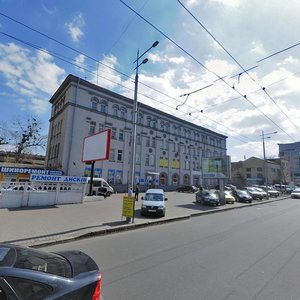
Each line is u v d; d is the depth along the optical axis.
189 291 4.20
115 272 5.08
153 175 42.88
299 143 83.81
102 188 26.28
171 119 48.34
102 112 35.94
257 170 78.06
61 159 31.78
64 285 2.40
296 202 30.31
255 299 3.95
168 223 12.38
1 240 7.57
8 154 44.00
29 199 15.66
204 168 25.52
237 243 7.80
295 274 5.06
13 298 2.13
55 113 39.09
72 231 9.02
